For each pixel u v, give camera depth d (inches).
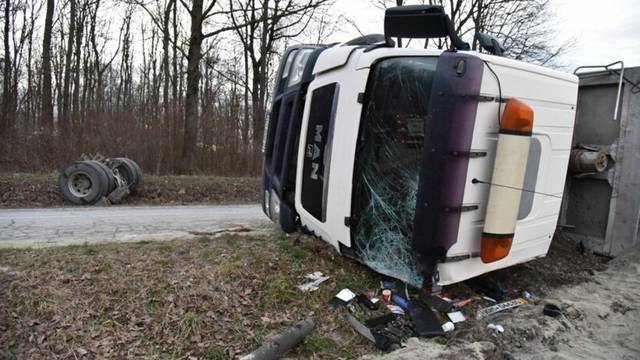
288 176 223.0
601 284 212.2
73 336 145.8
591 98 247.9
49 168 542.3
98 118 583.8
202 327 151.9
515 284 201.6
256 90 943.0
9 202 395.9
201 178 533.0
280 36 927.7
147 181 480.7
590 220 248.8
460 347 145.3
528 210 181.9
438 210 152.7
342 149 180.7
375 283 184.2
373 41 207.5
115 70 1197.1
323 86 194.5
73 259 187.6
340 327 159.2
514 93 161.8
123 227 278.1
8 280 168.1
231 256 194.9
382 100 175.8
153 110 611.2
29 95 725.3
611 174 237.9
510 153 153.4
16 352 141.6
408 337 156.6
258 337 150.1
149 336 147.8
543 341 161.5
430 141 154.3
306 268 189.3
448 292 183.8
